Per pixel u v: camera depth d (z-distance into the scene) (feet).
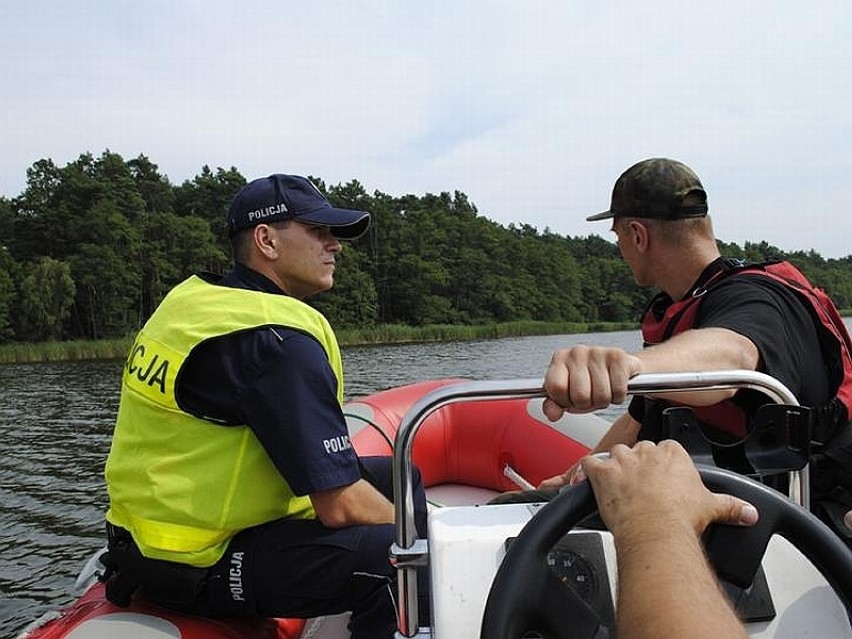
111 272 170.60
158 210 233.55
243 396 5.19
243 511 5.30
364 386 54.60
